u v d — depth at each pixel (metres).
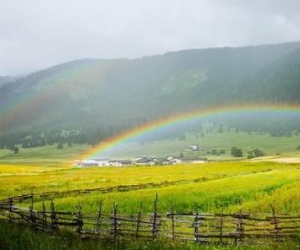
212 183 58.94
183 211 37.16
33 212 25.33
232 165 125.12
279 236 24.06
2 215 27.38
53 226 24.44
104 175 91.81
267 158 198.88
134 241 21.70
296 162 142.38
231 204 41.09
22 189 59.59
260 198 41.38
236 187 52.53
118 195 45.66
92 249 18.58
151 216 25.67
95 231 24.00
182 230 25.92
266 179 63.94
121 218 24.70
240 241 23.61
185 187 53.38
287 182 58.00
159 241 21.80
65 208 37.69
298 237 23.52
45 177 83.94
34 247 17.48
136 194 46.31
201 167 120.69
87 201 41.62
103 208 37.47
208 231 25.39
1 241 17.83
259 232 24.45
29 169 129.88
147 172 104.44
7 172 107.25
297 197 36.28
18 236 19.03
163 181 71.25
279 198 36.81
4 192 55.47
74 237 21.80
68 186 63.56
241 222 24.67
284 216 25.20
